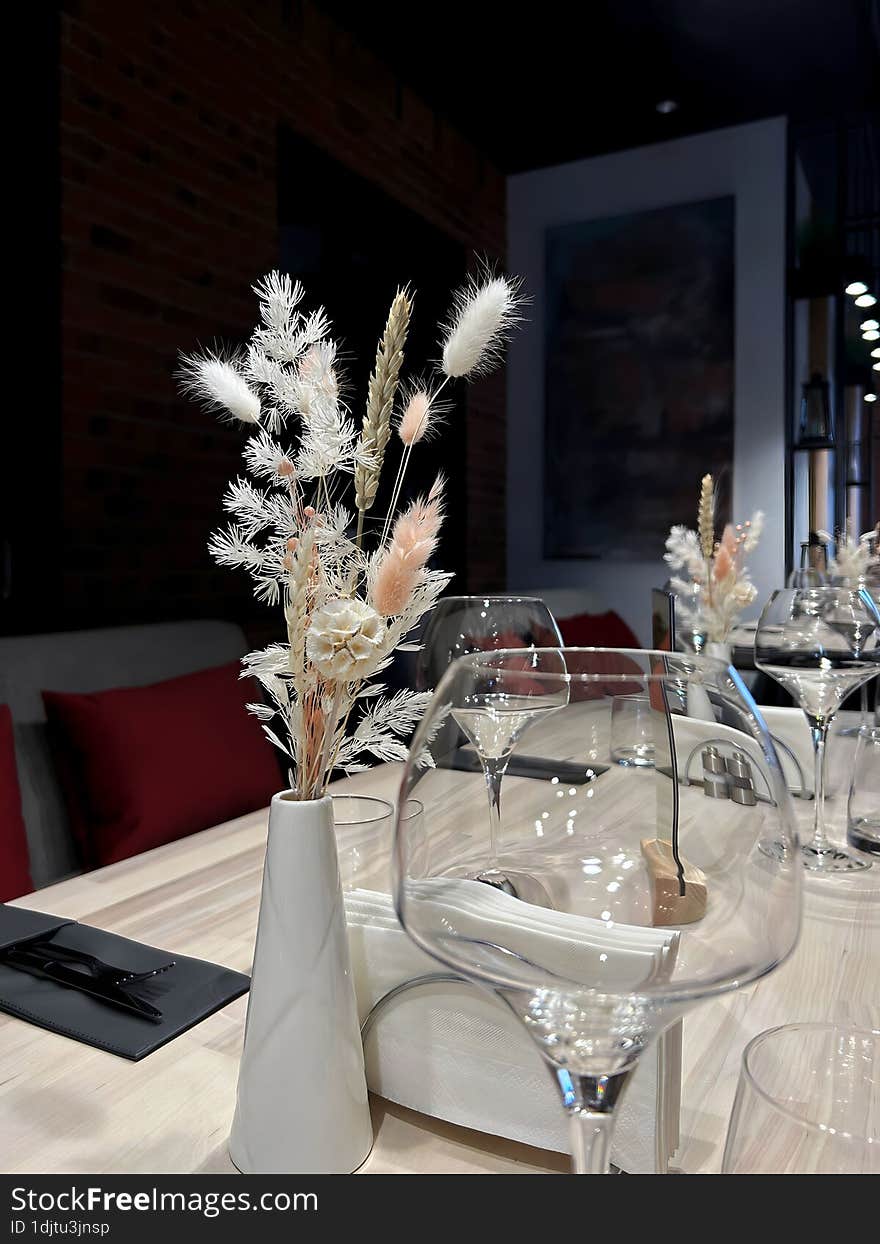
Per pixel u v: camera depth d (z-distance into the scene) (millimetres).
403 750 531
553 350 5309
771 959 333
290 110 3570
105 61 2781
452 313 562
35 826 1608
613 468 5168
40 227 2627
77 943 747
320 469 514
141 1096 559
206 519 3166
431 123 4578
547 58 4125
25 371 2619
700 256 4930
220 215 3229
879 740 974
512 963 362
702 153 4906
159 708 1749
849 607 966
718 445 4910
